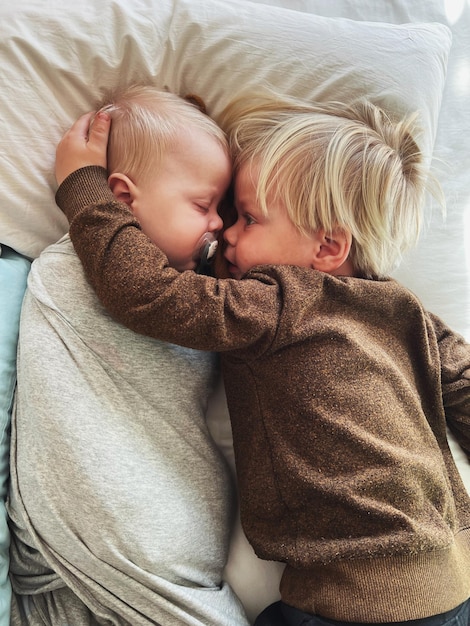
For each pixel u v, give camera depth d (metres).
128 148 0.77
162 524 0.74
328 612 0.70
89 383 0.74
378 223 0.80
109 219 0.71
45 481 0.71
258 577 0.82
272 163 0.77
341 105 0.88
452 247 0.99
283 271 0.75
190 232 0.77
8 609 0.73
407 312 0.82
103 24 0.83
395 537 0.69
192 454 0.79
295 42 0.90
